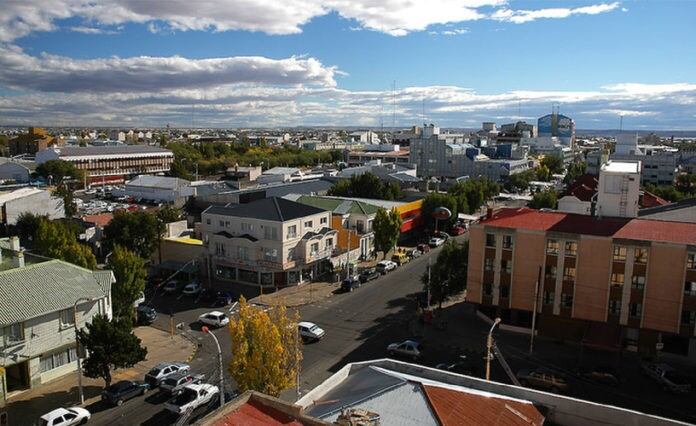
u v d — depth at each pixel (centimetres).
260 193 11488
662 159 17062
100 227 8938
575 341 5528
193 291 7062
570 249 5494
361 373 3000
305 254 7519
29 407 4238
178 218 9594
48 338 4588
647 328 5191
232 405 2109
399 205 10256
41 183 16800
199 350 5400
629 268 5212
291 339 3903
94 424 3997
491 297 5956
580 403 2667
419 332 5888
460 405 2525
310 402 2712
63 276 4909
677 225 5509
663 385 4606
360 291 7362
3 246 5556
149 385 4584
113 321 4475
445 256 6350
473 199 12381
